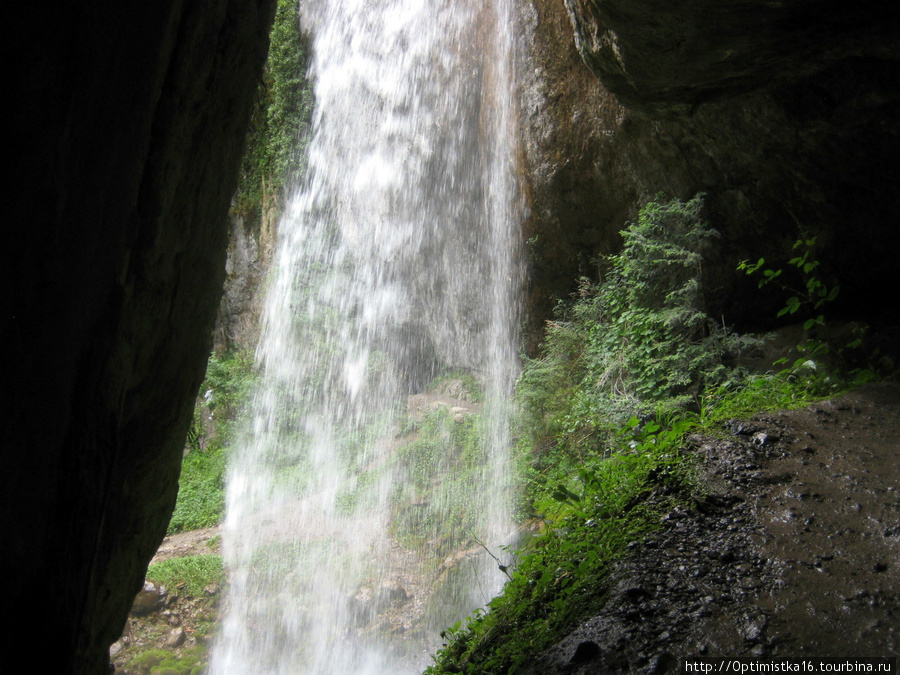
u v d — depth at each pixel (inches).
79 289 97.3
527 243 428.8
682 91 258.1
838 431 165.2
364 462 513.3
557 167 380.8
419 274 543.2
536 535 311.1
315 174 620.7
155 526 140.0
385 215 558.6
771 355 265.9
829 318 265.9
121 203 102.0
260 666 381.7
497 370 480.4
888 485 137.9
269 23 139.3
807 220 269.0
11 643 93.5
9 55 87.4
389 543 423.2
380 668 359.3
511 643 123.4
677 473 151.5
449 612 363.6
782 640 101.0
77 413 100.2
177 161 114.3
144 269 110.1
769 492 140.6
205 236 132.5
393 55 549.0
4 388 90.9
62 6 89.8
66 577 100.7
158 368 124.6
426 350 564.7
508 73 420.8
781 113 247.4
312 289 610.5
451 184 500.4
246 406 606.5
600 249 387.2
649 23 221.9
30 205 90.7
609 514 149.6
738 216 292.5
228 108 131.6
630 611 113.0
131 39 98.0
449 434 474.9
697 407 271.1
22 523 93.0
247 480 549.6
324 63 614.5
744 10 206.1
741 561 121.0
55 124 91.4
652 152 319.3
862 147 237.6
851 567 114.7
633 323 311.6
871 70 217.9
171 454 138.8
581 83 357.4
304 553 433.7
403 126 537.6
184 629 397.4
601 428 305.4
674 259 299.4
